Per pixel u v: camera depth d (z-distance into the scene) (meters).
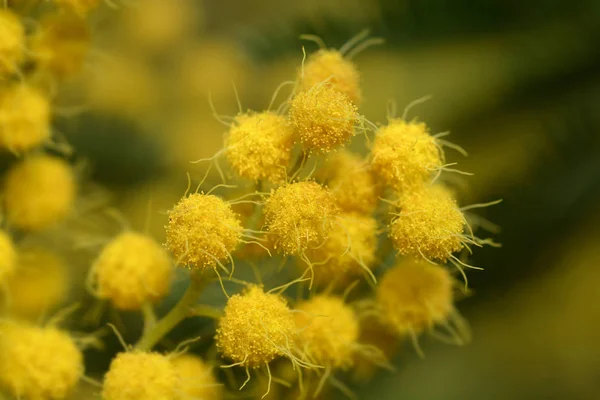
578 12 0.17
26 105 0.15
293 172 0.13
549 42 0.17
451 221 0.13
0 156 0.15
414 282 0.14
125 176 0.18
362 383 0.16
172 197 0.17
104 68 0.19
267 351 0.13
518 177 0.17
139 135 0.18
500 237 0.17
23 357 0.14
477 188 0.17
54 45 0.15
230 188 0.14
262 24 0.18
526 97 0.17
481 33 0.17
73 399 0.15
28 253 0.16
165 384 0.13
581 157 0.17
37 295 0.16
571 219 0.17
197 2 0.23
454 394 0.17
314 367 0.14
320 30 0.17
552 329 0.19
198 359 0.14
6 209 0.15
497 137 0.17
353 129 0.13
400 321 0.14
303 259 0.13
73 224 0.17
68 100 0.18
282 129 0.13
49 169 0.15
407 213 0.13
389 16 0.17
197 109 0.21
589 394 0.19
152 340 0.14
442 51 0.17
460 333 0.17
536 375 0.19
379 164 0.14
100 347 0.15
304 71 0.14
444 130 0.18
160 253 0.14
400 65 0.18
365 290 0.14
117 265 0.14
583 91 0.17
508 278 0.17
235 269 0.15
